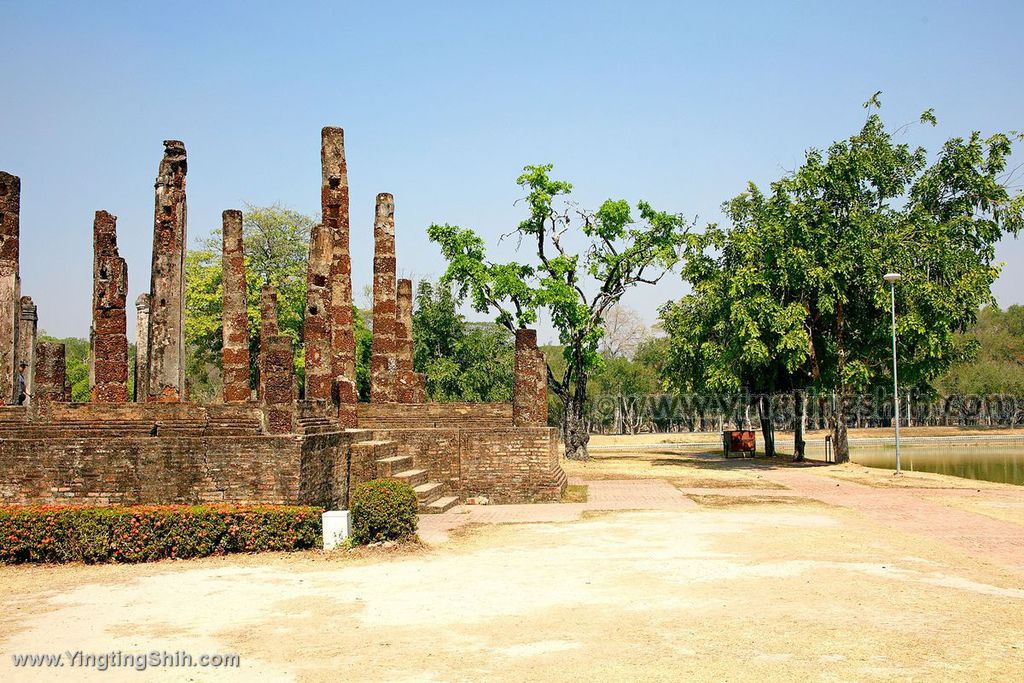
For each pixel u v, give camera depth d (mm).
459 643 8352
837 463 34406
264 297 27672
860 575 11445
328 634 8727
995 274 32312
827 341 34375
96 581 11516
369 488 14086
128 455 15938
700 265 36375
